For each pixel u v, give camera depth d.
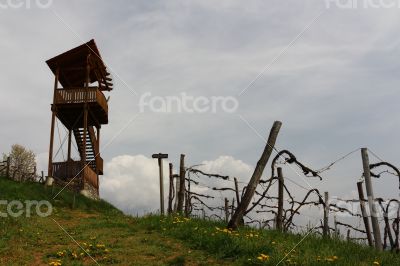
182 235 16.73
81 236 17.59
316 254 14.57
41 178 31.62
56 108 31.19
